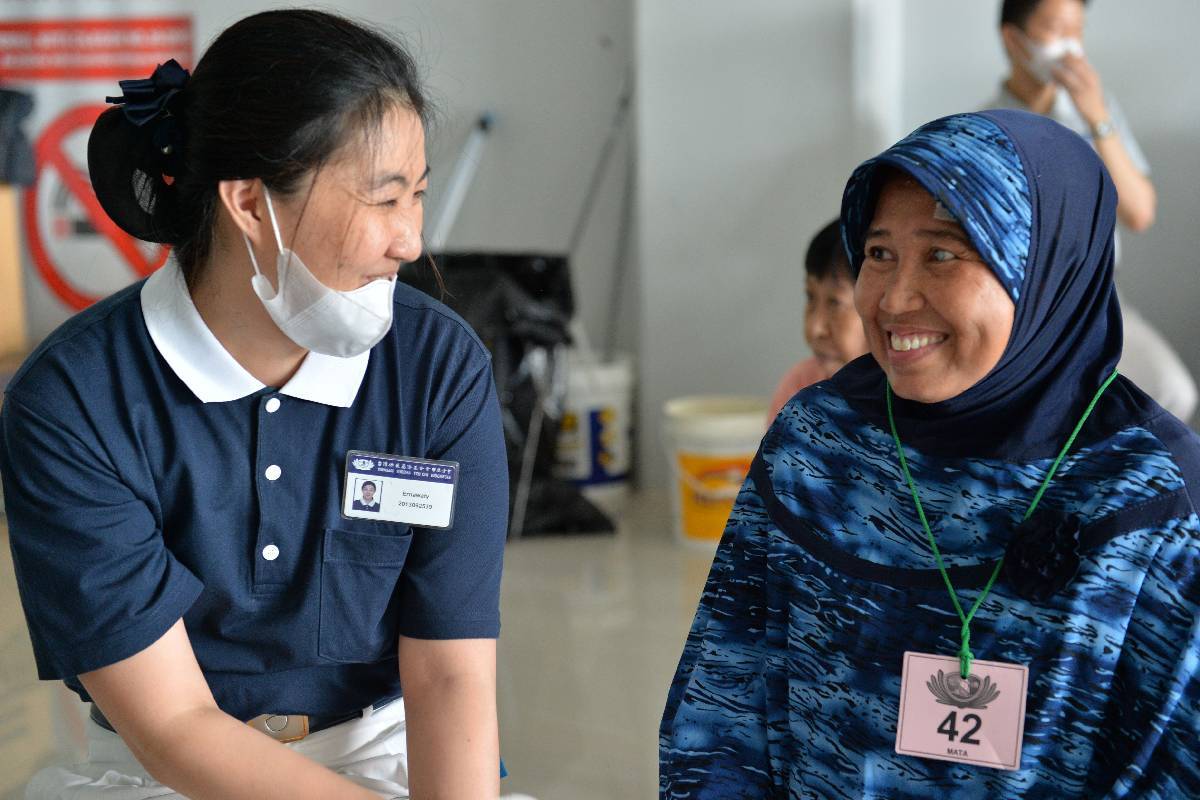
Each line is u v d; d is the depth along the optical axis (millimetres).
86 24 5156
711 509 4023
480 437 1527
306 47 1289
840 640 1321
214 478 1453
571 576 3861
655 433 4793
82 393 1400
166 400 1427
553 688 3016
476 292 4230
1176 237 4203
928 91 4445
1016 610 1220
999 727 1220
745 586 1437
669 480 4828
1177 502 1168
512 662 3180
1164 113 4164
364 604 1515
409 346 1521
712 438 3975
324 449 1488
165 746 1389
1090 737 1195
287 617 1495
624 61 4902
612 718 2840
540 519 4305
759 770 1423
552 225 5059
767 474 1415
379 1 5012
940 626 1258
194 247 1404
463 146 5031
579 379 4719
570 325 4387
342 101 1273
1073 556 1179
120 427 1413
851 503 1340
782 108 4402
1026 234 1194
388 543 1503
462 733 1484
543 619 3482
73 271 5273
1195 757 1155
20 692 2775
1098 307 1256
